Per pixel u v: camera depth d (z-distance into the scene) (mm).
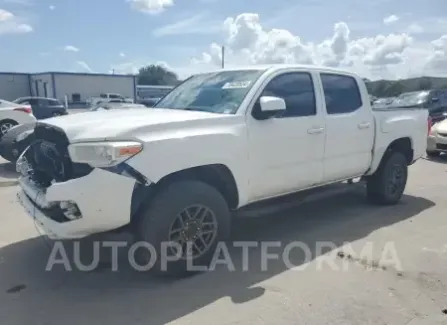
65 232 3297
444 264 4047
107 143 3252
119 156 3236
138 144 3326
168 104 4844
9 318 3170
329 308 3262
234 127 3947
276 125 4281
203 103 4441
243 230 5074
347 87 5227
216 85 4625
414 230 5016
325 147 4824
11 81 51125
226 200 4184
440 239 4715
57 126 3527
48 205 3371
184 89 5020
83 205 3217
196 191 3672
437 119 15414
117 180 3256
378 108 5781
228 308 3275
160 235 3523
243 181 4039
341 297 3426
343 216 5590
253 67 4684
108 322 3109
